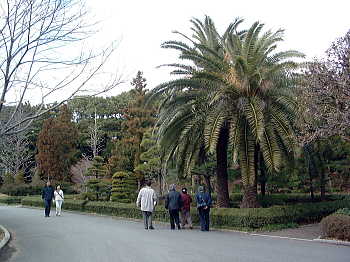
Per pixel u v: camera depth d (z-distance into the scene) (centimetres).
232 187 2603
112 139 4991
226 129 1786
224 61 1720
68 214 2478
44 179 4384
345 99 1298
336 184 2592
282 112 1608
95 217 2253
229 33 1847
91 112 5306
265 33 1730
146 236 1342
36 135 4903
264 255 954
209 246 1105
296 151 1588
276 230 1474
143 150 3238
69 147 4441
